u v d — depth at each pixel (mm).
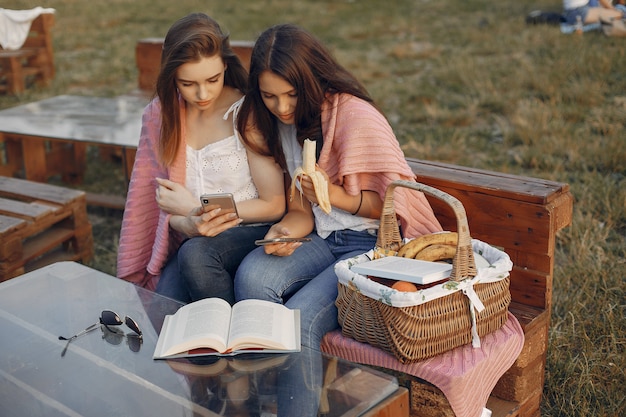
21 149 5746
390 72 9102
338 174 2803
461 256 2357
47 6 14125
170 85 2900
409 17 12680
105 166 6199
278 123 2998
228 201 2752
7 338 2498
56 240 4273
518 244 2871
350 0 14609
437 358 2428
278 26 2805
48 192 4379
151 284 3309
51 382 2252
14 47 8891
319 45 2812
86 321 2586
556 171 5473
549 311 2867
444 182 3021
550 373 3090
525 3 13039
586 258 4066
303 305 2625
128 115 5660
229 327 2359
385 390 2080
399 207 2742
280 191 3033
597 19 9992
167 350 2283
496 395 2783
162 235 3100
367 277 2559
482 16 12320
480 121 7043
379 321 2428
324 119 2844
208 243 2896
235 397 2104
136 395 2154
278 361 2234
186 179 3068
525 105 7066
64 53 10836
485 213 2938
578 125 6566
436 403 2412
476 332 2459
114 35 12008
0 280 3898
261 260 2807
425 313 2342
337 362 2223
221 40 2873
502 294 2543
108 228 5090
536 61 8805
